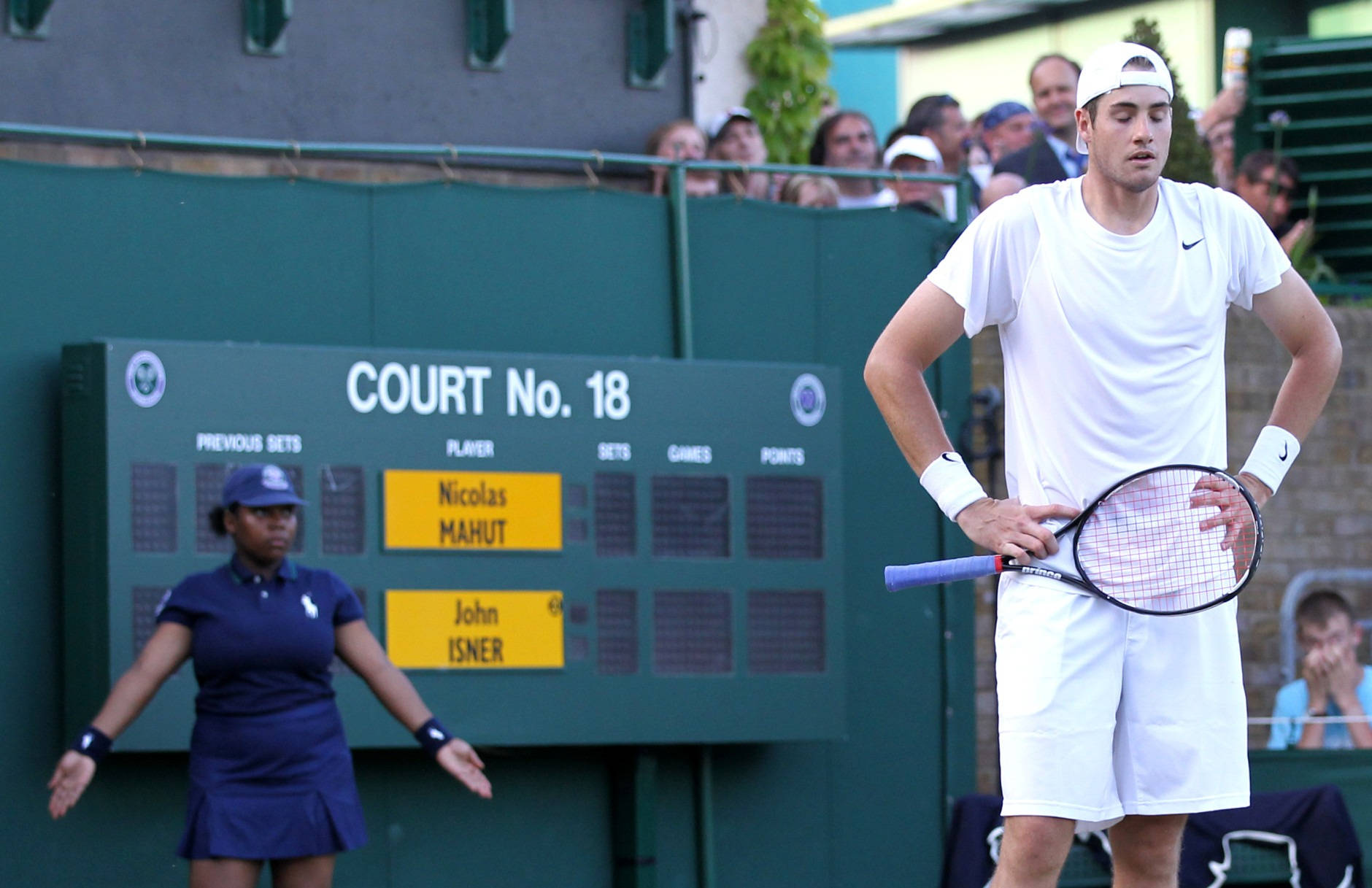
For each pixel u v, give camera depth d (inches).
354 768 713.0
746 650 734.5
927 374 815.7
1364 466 899.4
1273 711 868.6
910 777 797.2
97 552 652.1
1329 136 1225.4
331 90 791.7
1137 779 413.7
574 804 746.2
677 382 733.3
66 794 577.0
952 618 805.9
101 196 690.8
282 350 678.5
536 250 759.7
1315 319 433.7
